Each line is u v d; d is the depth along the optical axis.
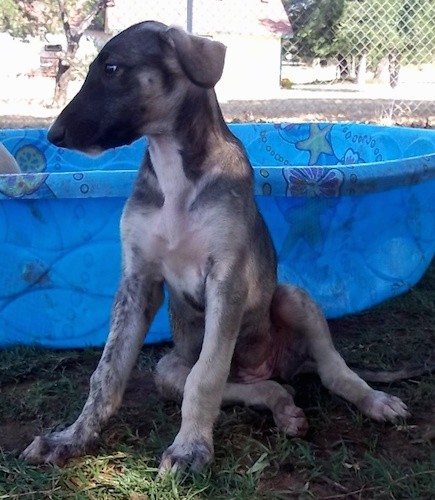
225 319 0.76
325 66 5.89
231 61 5.52
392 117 3.47
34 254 1.05
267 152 1.65
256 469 0.73
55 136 0.76
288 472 0.75
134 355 0.81
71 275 1.06
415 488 0.71
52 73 5.53
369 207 1.15
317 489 0.72
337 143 1.63
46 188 1.01
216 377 0.75
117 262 1.06
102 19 5.05
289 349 0.91
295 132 1.65
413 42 4.61
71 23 5.15
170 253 0.80
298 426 0.80
